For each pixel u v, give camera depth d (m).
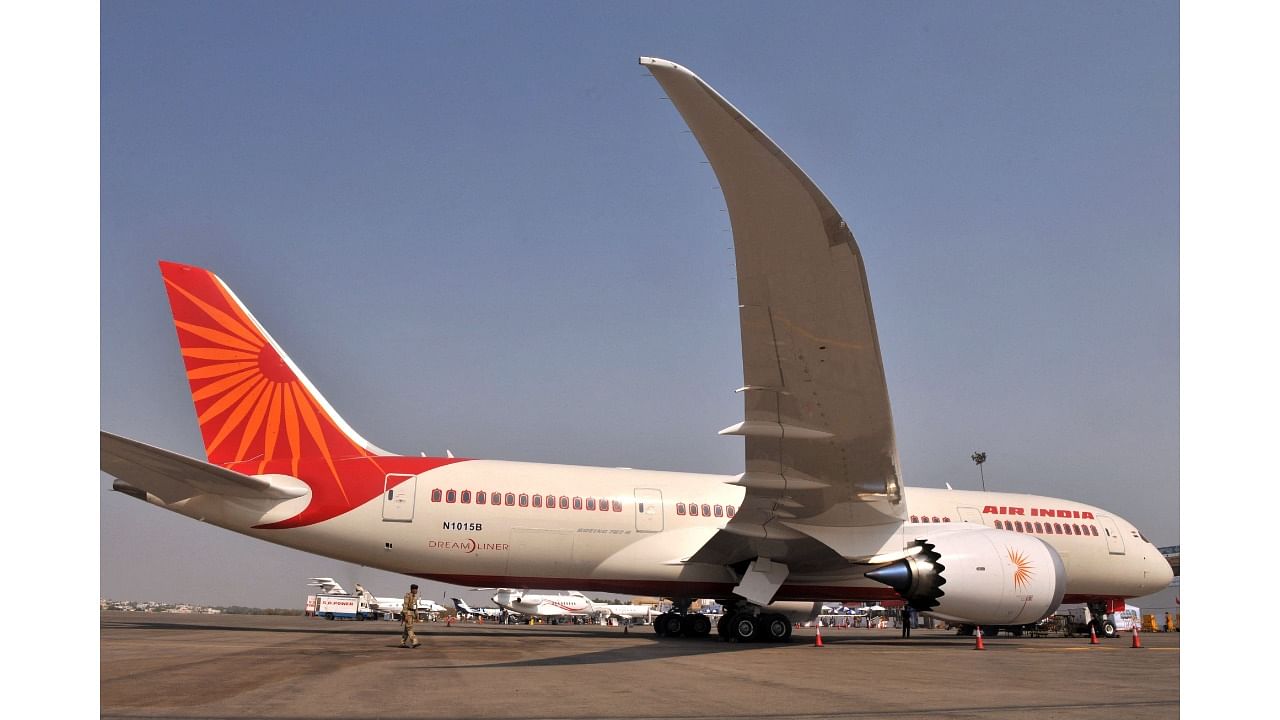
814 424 13.80
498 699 8.46
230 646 15.95
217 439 18.64
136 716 7.13
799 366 12.91
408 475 18.92
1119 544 22.97
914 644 21.17
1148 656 16.42
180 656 13.27
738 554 19.33
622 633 27.14
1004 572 17.06
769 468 15.26
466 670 11.42
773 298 12.05
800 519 17.22
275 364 19.12
